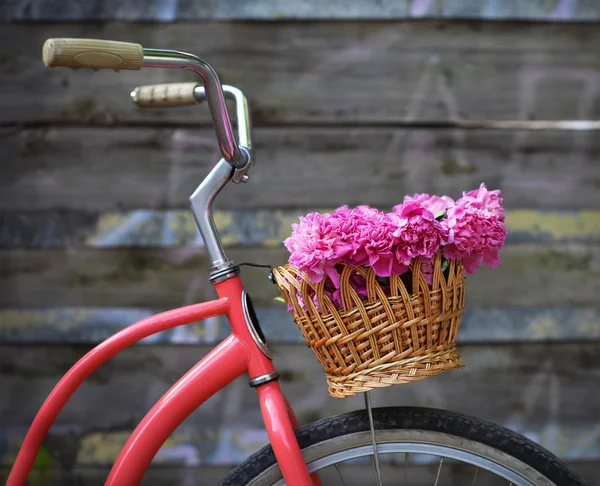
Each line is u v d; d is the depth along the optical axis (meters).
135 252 2.31
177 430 2.31
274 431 1.60
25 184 2.30
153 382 2.31
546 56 2.31
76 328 2.29
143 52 1.55
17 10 2.29
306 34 2.30
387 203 2.32
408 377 1.54
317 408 2.31
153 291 2.31
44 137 2.30
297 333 2.30
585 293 2.31
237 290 1.66
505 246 2.31
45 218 2.30
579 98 2.31
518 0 2.30
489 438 1.66
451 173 2.32
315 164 2.31
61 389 1.65
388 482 2.32
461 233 1.55
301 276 1.56
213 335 2.30
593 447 2.31
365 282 1.57
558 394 2.31
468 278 2.31
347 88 2.31
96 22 2.29
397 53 2.31
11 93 2.29
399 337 1.55
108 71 2.30
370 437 1.66
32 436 1.67
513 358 2.31
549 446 2.31
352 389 1.54
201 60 1.60
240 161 1.67
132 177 2.31
